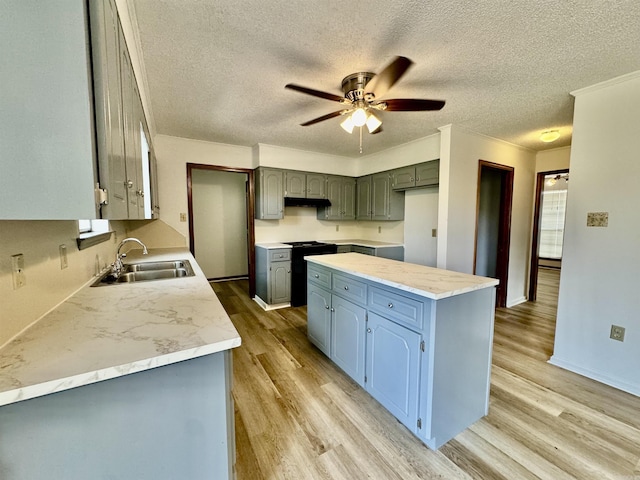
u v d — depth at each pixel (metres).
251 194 4.14
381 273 1.91
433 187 3.87
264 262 3.90
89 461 0.79
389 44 1.68
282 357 2.54
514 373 2.30
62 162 0.72
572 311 2.34
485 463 1.45
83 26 0.71
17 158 0.70
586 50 1.72
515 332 3.12
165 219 3.58
